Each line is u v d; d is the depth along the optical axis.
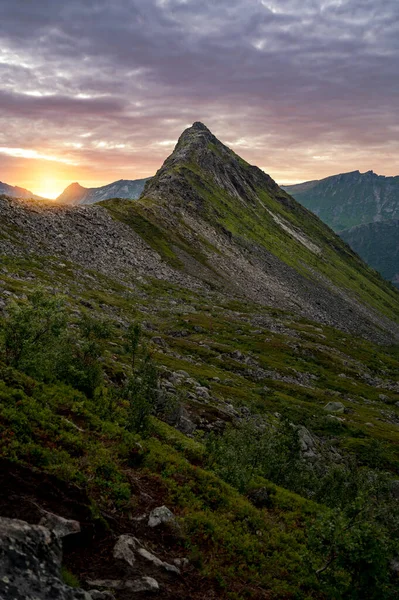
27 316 26.52
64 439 19.52
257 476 31.25
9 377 23.22
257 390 76.12
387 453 64.06
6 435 16.94
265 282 191.50
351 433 70.06
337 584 17.00
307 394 85.06
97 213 164.12
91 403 26.88
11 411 18.91
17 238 114.50
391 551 16.75
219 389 65.69
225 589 15.66
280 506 26.98
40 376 26.58
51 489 14.73
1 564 9.91
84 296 93.94
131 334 42.50
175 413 39.47
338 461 56.91
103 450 20.80
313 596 18.19
